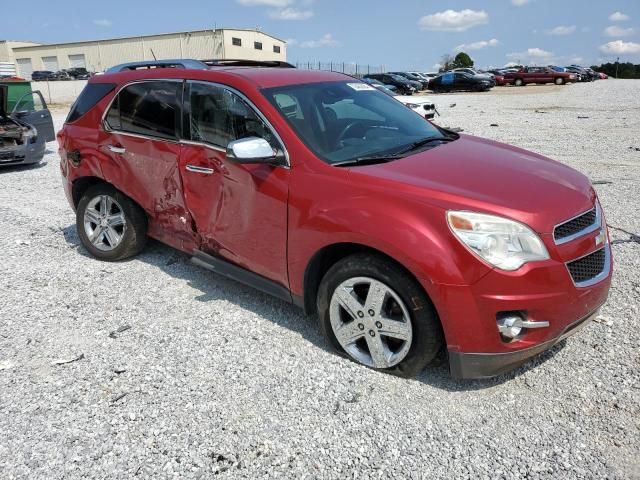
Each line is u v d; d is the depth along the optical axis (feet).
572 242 9.91
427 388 10.66
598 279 10.37
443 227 9.60
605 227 11.47
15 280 16.25
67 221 22.45
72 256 18.17
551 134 44.62
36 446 9.40
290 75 13.99
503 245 9.39
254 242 12.56
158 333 13.01
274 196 11.80
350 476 8.64
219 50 204.64
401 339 10.50
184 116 14.02
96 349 12.39
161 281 15.96
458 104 82.17
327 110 13.10
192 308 14.24
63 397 10.70
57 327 13.43
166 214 15.05
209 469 8.83
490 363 9.80
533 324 9.55
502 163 11.87
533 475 8.52
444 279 9.47
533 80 134.82
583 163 31.73
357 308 10.98
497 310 9.44
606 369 11.05
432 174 10.81
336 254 11.62
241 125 12.73
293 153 11.71
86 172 16.88
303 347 12.22
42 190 28.89
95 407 10.38
